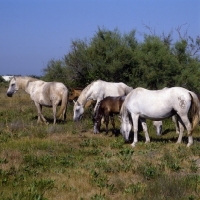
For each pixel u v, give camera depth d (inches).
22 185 293.0
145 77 741.9
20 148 428.1
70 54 775.7
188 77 738.2
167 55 743.7
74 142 481.7
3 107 867.4
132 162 361.1
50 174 326.6
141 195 271.3
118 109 533.0
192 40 959.0
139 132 565.9
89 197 269.9
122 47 737.6
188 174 317.4
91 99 597.9
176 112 434.9
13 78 649.0
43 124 620.1
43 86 624.1
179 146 430.6
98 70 749.3
